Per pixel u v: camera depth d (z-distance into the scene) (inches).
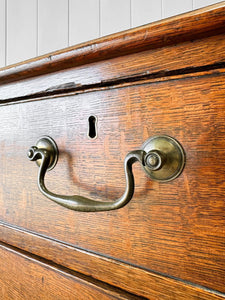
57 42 48.3
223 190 10.8
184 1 35.8
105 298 13.4
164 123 12.1
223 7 9.9
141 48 12.2
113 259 13.6
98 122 14.1
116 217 13.6
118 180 13.4
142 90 12.7
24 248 17.6
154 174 12.2
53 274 15.6
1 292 18.7
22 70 16.0
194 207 11.4
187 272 11.5
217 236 10.9
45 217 16.5
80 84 14.6
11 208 18.5
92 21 44.3
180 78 11.7
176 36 11.1
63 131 15.4
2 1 56.4
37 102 16.8
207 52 11.0
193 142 11.4
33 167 17.1
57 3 48.3
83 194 14.6
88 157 14.4
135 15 40.0
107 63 13.6
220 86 10.9
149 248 12.5
